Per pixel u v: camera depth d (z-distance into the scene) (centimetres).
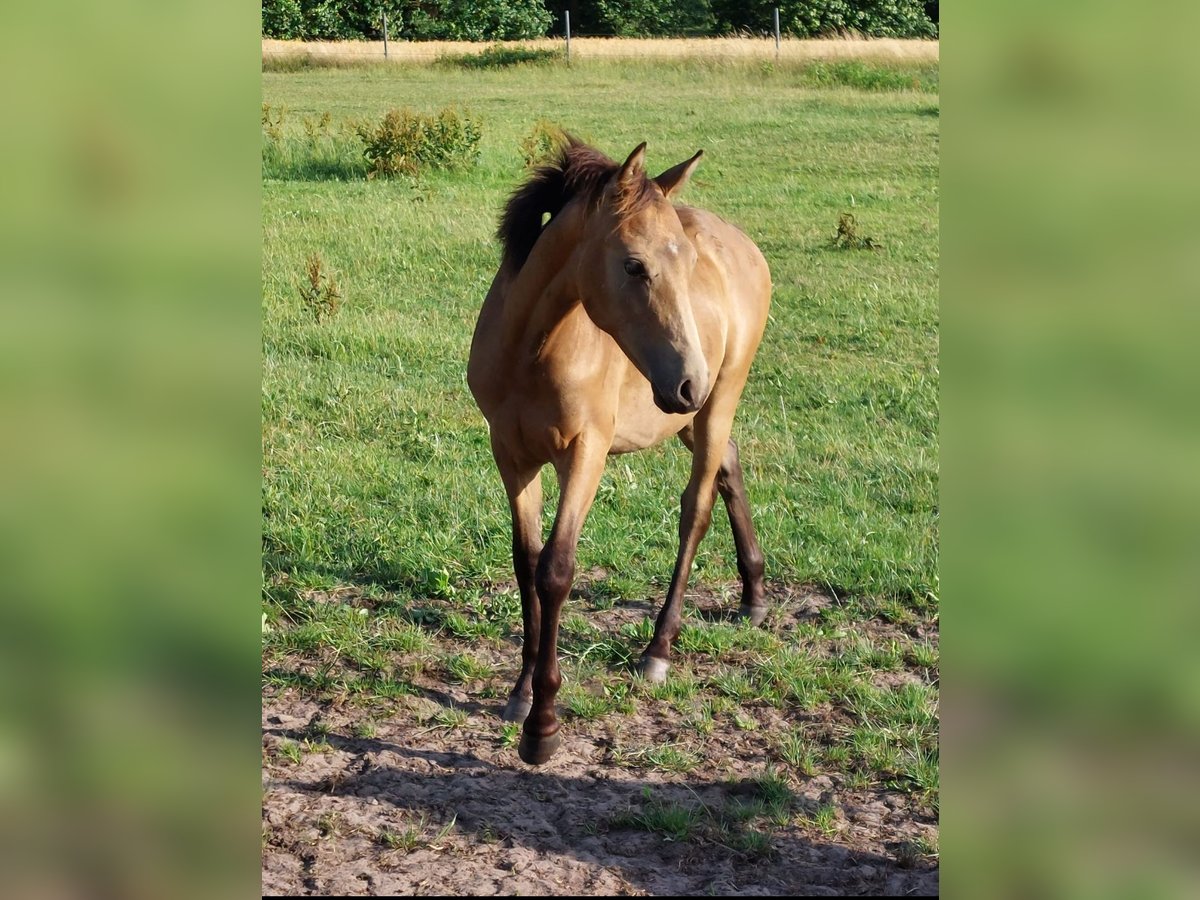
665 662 405
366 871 283
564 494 343
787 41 2392
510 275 345
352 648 405
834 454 619
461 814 314
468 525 510
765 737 367
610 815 317
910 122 1622
